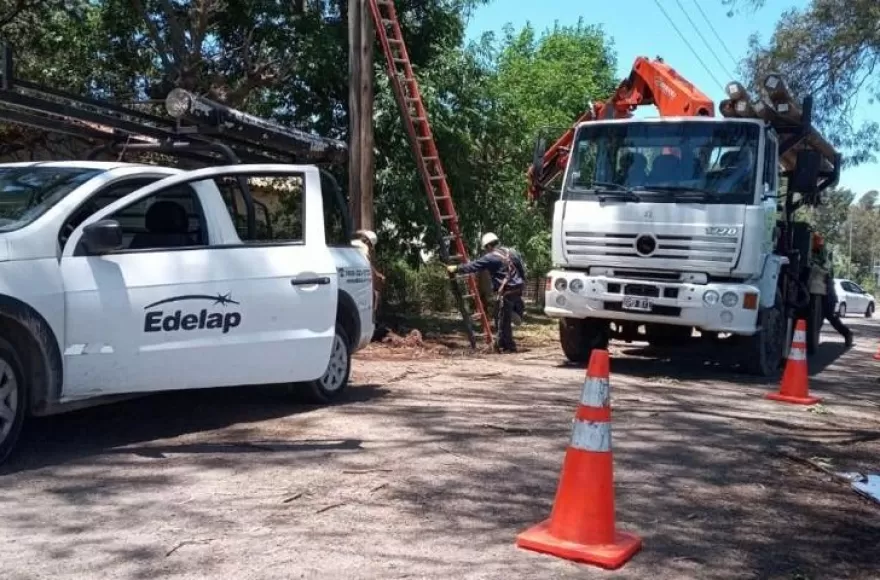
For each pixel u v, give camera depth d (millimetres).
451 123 15812
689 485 6230
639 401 9352
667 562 4727
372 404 8523
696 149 10680
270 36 15688
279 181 7824
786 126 11742
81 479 5746
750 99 11039
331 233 9102
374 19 14000
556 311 11180
